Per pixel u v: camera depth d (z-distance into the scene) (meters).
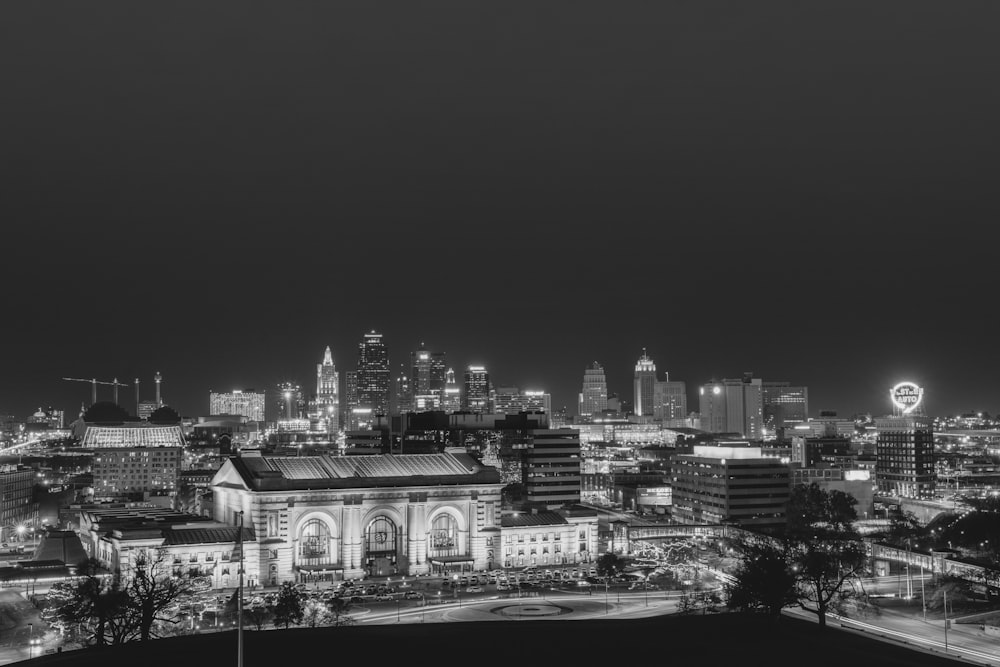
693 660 136.12
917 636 183.75
